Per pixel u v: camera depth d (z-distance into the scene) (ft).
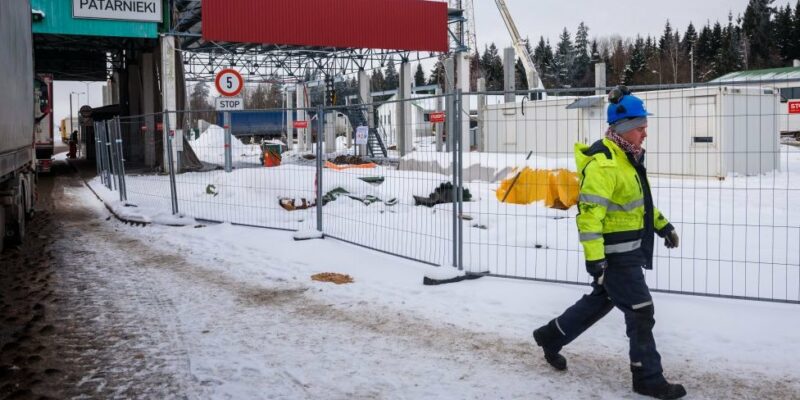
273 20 92.89
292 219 40.45
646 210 14.12
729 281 23.38
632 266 13.98
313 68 144.15
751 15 371.15
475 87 229.25
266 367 16.48
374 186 47.03
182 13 98.94
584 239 13.56
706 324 18.62
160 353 17.69
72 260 31.17
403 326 19.69
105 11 83.71
